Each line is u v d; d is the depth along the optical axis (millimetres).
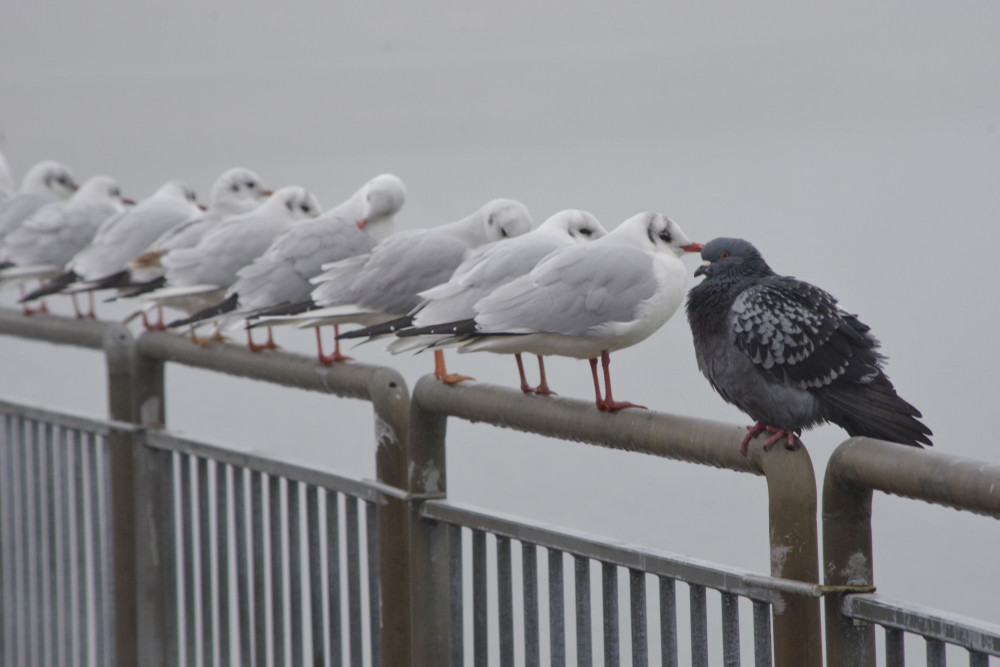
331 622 8773
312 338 29719
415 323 9641
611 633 7098
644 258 9484
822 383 7629
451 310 9672
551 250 10031
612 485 20375
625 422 7320
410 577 8266
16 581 11688
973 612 15672
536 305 9281
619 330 9328
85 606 10914
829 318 7672
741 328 7906
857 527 6164
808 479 6367
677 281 9492
